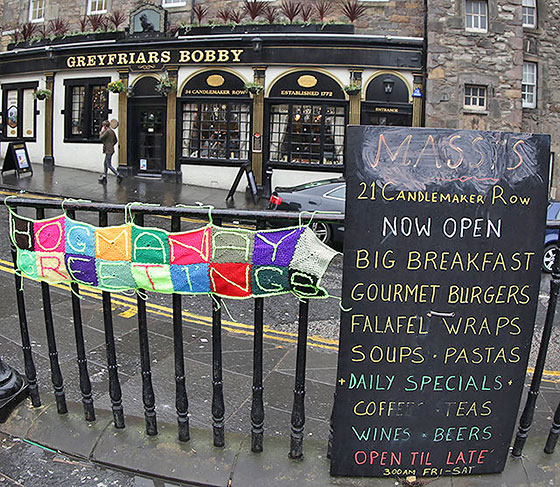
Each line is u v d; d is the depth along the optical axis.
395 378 2.68
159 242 2.79
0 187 14.68
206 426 3.51
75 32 18.30
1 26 20.66
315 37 15.27
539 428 3.63
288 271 2.66
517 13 15.13
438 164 2.54
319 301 6.74
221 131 16.64
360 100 15.46
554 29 17.02
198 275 2.75
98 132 18.33
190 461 2.90
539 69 16.94
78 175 17.44
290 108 15.94
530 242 2.62
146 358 3.00
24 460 2.98
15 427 3.22
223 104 16.52
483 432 2.77
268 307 6.43
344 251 2.57
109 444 3.04
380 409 2.71
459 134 2.55
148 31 16.92
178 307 2.87
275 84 15.88
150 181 17.00
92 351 4.71
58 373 3.26
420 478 2.79
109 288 2.92
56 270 3.02
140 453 2.96
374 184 2.54
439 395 2.71
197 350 4.82
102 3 18.39
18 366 4.34
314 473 2.80
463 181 2.56
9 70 19.56
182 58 16.42
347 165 2.52
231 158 16.62
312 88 15.68
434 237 2.58
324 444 3.07
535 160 2.59
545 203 2.61
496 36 15.05
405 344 2.65
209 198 14.88
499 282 2.64
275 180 16.12
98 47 17.39
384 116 15.55
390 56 15.15
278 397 3.96
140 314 2.94
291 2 15.77
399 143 2.54
